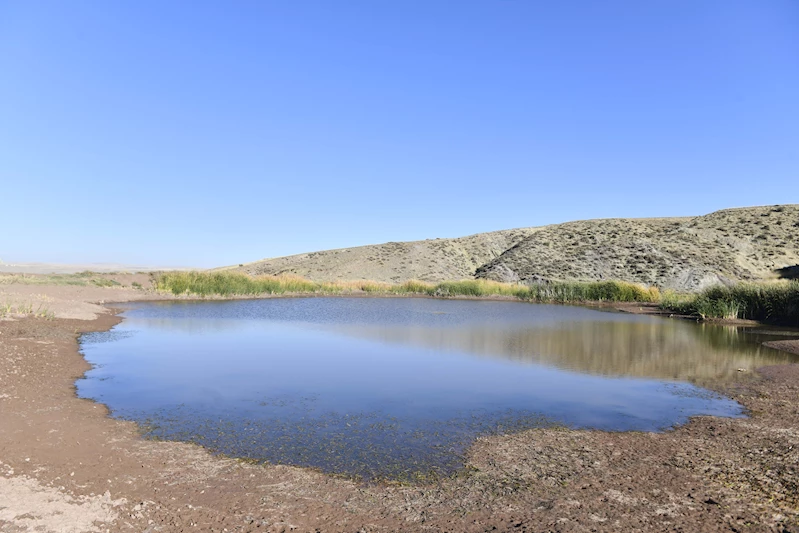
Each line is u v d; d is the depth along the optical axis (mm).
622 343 15062
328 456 5992
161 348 13414
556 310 27359
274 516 4480
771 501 4781
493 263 60000
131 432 6695
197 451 6074
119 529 4098
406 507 4707
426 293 40250
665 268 48000
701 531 4234
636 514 4535
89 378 9781
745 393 9055
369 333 17078
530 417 7621
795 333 17609
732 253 51406
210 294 32000
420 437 6684
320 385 9531
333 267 63656
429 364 11664
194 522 4312
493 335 16812
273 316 22500
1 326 13812
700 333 17562
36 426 6586
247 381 9797
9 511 4176
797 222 56812
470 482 5270
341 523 4391
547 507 4688
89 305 22016
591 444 6426
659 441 6535
